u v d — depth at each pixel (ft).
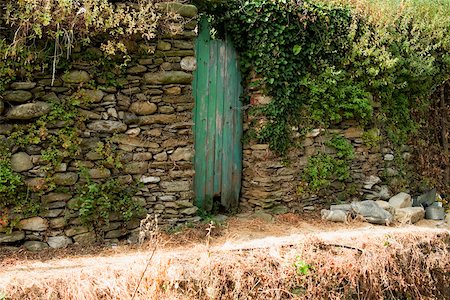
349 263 12.96
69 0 13.88
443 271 14.80
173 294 11.34
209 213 18.76
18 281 10.78
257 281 12.09
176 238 15.40
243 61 19.16
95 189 15.02
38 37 14.34
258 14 18.38
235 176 19.54
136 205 15.84
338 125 20.25
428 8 22.59
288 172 19.27
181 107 16.43
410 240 14.58
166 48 16.14
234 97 19.30
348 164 20.34
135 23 15.14
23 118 14.24
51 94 14.70
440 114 24.02
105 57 15.30
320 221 18.42
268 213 18.75
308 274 12.44
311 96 19.42
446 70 22.77
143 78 15.97
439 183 23.43
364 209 18.63
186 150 16.55
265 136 18.78
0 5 13.96
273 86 18.69
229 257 12.39
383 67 19.84
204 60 18.45
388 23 20.51
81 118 15.06
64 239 14.73
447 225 19.24
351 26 19.52
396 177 21.59
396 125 22.02
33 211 14.32
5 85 14.15
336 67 19.93
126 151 15.81
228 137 19.25
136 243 15.46
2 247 14.05
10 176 13.96
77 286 10.84
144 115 16.03
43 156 14.43
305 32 18.97
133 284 11.26
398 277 13.61
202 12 18.08
